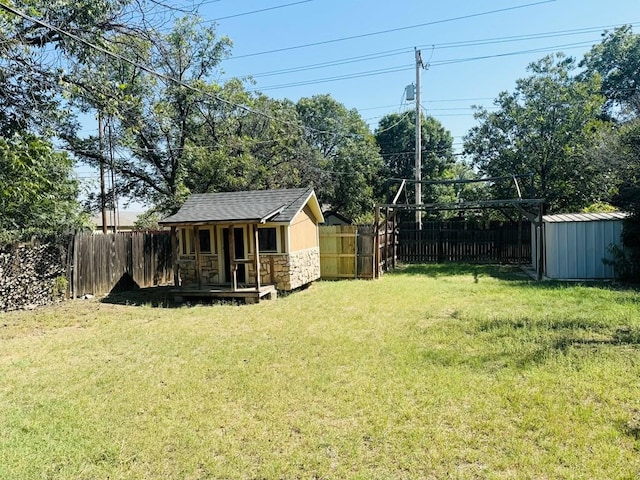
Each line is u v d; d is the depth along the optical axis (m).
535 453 3.23
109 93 9.46
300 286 11.89
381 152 32.31
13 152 8.18
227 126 18.59
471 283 11.59
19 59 7.73
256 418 4.00
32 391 4.83
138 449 3.52
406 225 17.77
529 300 8.73
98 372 5.42
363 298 9.94
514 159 19.80
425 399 4.21
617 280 11.06
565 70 19.02
